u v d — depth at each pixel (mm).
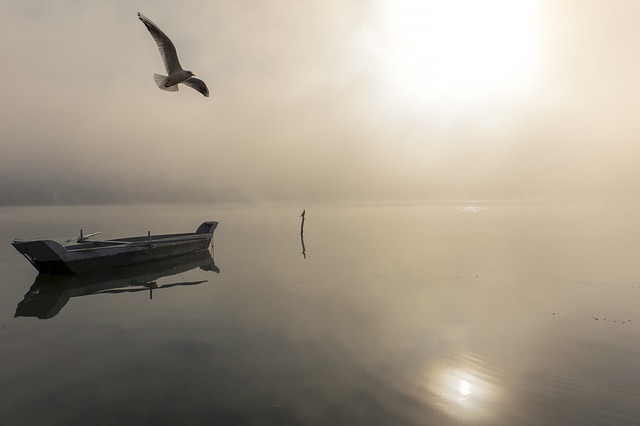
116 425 8109
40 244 22172
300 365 10984
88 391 9570
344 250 35531
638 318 14953
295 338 13086
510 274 23625
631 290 19438
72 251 23203
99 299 18562
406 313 15820
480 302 17359
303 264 28266
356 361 11242
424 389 9625
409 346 12305
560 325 14195
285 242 42906
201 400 9102
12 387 9797
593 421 8211
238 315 15727
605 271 24391
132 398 9211
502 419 8320
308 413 8555
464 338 12984
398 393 9422
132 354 11844
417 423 8188
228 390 9578
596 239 41281
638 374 10297
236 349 12172
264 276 23891
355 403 8961
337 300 17953
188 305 17328
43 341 13016
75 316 15906
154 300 18281
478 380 10047
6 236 49219
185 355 11719
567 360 11188
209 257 31969
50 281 22562
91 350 12203
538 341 12648
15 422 8227
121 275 24109
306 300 18000
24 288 21000
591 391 9422
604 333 13359
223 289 20422
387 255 32094
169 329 14094
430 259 29688
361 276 23531
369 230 57625
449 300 17750
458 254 32094
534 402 8969
